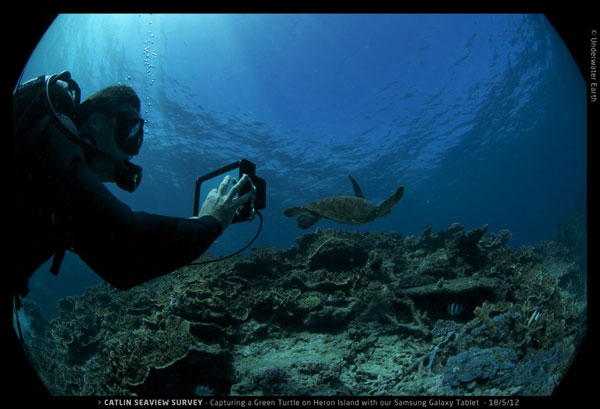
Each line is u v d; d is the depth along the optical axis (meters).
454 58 29.44
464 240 6.59
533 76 28.94
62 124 1.35
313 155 35.62
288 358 4.77
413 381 3.87
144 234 1.24
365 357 4.58
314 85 32.06
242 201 1.71
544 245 9.49
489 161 42.12
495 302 5.29
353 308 5.66
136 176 1.71
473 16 26.52
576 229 10.11
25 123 1.39
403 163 37.75
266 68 30.81
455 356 4.02
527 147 40.62
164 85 27.62
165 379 4.02
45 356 5.82
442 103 32.06
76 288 22.66
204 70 28.58
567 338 3.94
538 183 50.84
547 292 5.29
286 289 6.61
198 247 1.39
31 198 1.33
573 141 38.66
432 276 6.04
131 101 1.70
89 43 19.73
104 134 1.62
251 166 2.06
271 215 39.31
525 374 3.41
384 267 7.32
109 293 7.71
